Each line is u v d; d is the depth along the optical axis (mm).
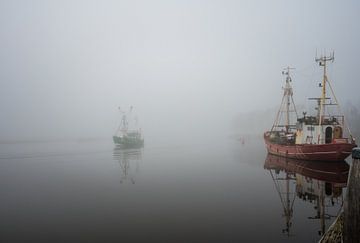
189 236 19781
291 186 32844
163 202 28422
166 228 21375
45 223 23297
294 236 19094
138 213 25188
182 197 30031
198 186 34906
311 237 18844
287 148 48875
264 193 30359
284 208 24984
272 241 18406
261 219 22531
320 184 32406
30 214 25828
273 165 47812
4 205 28969
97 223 22984
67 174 47156
